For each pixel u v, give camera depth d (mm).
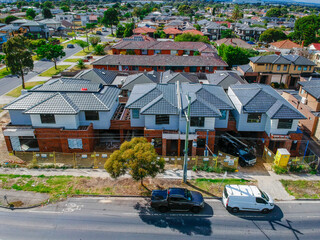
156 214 23562
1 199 24875
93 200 25125
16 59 52500
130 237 20891
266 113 33312
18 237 20781
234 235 21312
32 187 26609
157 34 127688
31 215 23141
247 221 22891
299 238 21156
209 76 54125
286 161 30250
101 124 34562
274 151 35031
